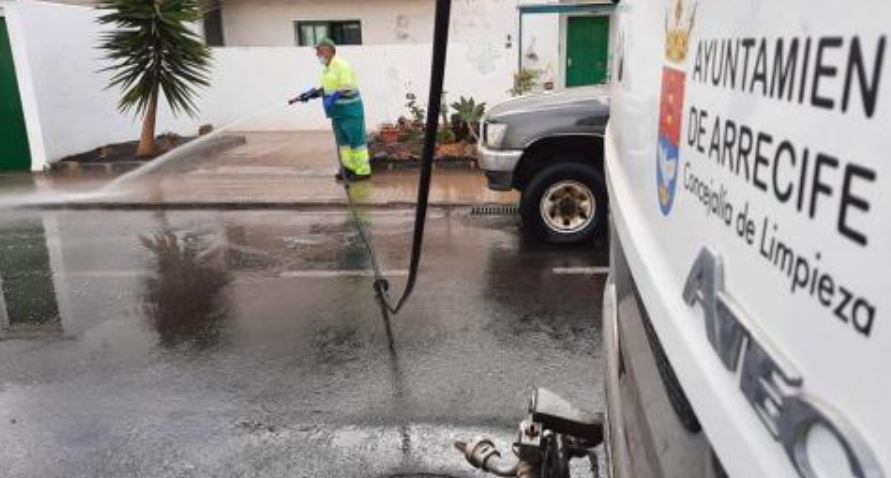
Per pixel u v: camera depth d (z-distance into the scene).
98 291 5.98
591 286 5.58
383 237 7.30
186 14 11.89
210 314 5.33
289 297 5.61
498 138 6.53
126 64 12.00
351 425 3.69
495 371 4.20
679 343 1.26
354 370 4.29
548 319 4.94
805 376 0.84
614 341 2.06
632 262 1.72
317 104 15.31
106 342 4.90
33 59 11.49
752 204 0.99
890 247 0.69
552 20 14.72
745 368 0.98
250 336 4.87
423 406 3.84
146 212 8.88
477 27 14.88
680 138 1.34
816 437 0.82
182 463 3.44
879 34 0.70
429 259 6.44
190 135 15.19
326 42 9.61
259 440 3.60
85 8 12.67
